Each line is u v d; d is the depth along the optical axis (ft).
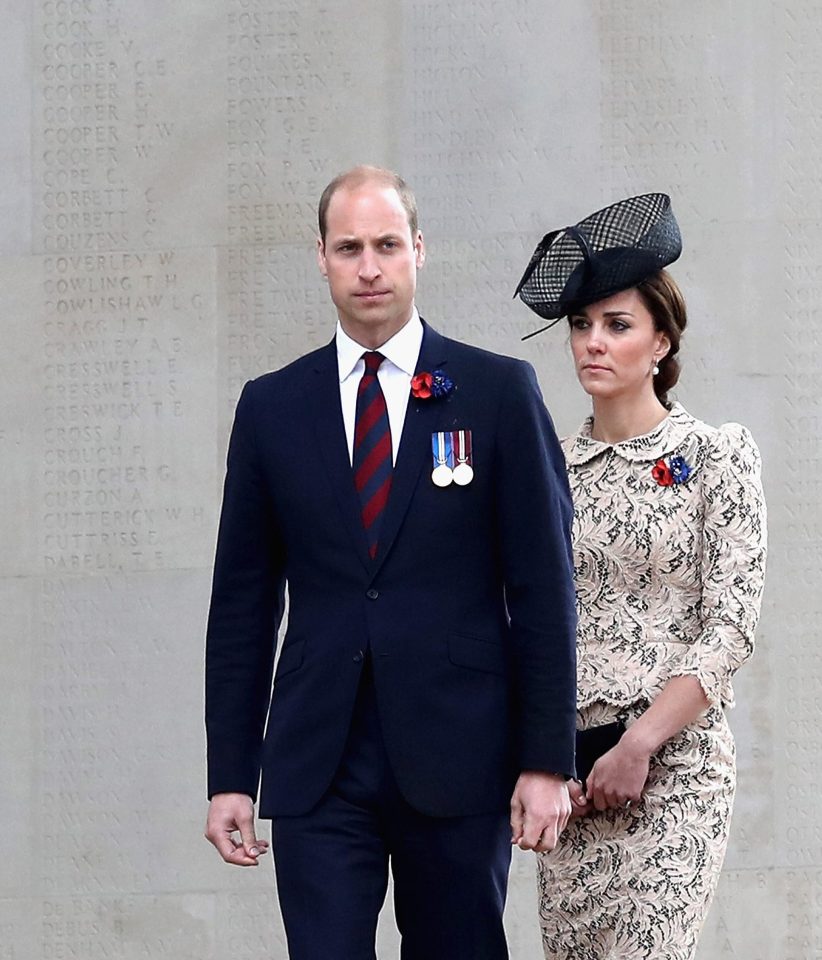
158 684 87.66
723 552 50.72
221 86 89.04
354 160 88.43
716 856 50.80
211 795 47.09
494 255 87.66
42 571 88.07
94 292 88.74
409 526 44.80
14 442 88.48
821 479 86.02
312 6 88.99
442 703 44.27
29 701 87.76
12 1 90.07
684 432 52.26
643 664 51.06
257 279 88.28
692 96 87.51
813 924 84.74
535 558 44.88
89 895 87.10
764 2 87.66
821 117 87.30
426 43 88.48
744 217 86.99
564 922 51.96
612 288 52.06
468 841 44.37
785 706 85.10
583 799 50.65
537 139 87.92
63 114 89.51
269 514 46.93
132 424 88.28
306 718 44.98
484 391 45.60
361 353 46.32
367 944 44.14
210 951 86.48
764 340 86.53
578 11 88.17
